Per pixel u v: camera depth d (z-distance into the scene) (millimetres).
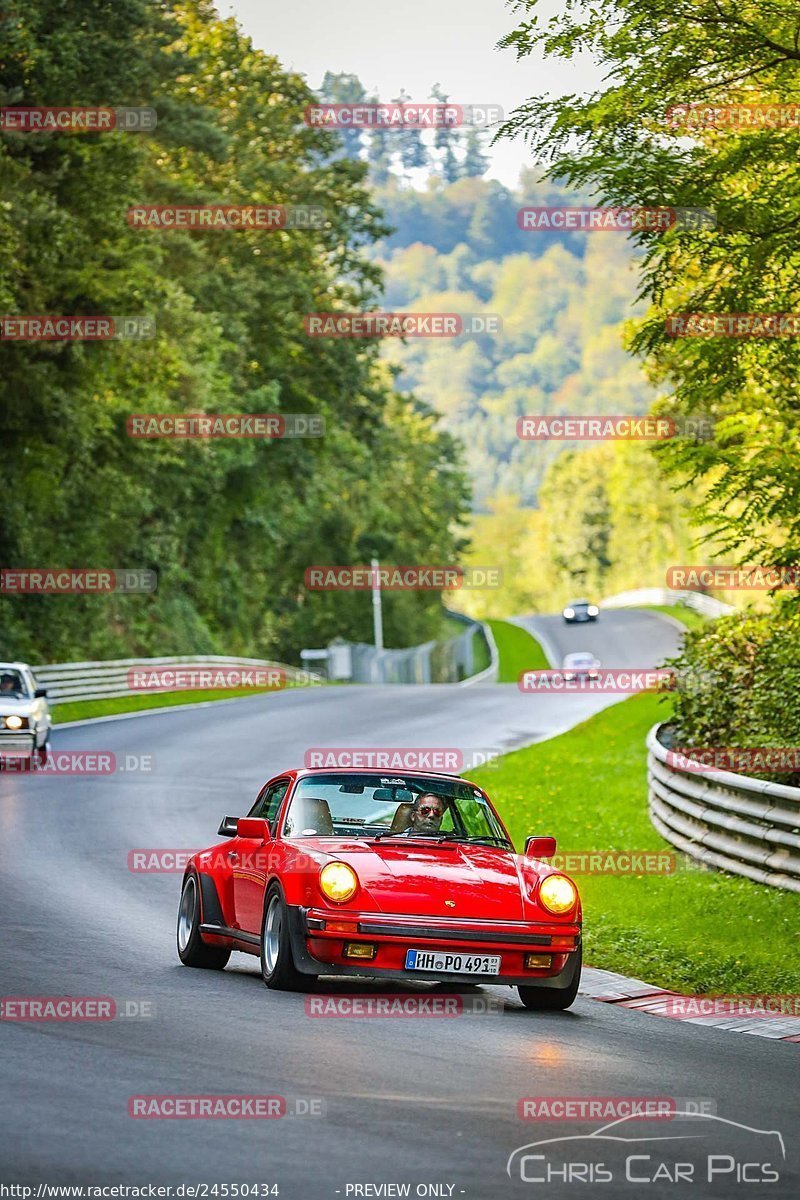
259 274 130625
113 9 78500
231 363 125250
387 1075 15523
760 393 34656
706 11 28000
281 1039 17344
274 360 135250
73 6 77562
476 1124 13688
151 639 127750
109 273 79688
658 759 41500
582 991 23125
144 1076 15203
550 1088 15305
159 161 118000
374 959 20156
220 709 92188
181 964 23812
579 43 28656
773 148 27438
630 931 27625
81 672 90125
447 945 20172
